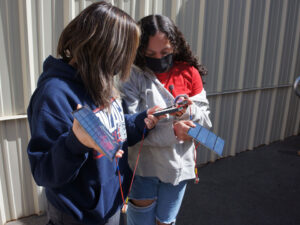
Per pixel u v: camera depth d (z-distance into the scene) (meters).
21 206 2.39
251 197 2.91
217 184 3.15
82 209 1.03
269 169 3.59
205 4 2.93
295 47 4.41
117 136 1.11
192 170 1.55
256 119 4.16
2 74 2.03
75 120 0.80
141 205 1.61
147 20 1.37
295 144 4.56
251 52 3.73
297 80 1.45
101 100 0.98
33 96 0.97
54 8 2.08
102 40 0.89
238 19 3.37
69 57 1.02
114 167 1.10
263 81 4.10
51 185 0.91
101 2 0.94
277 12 3.89
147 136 1.39
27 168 2.34
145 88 1.43
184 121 1.31
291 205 2.79
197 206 2.71
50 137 0.89
